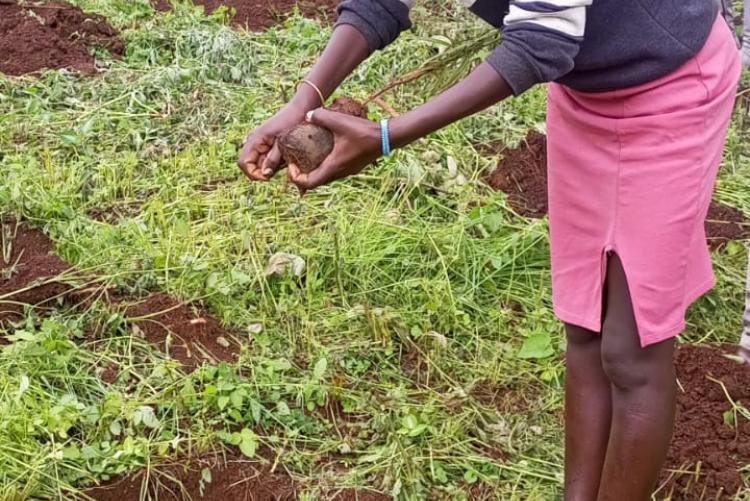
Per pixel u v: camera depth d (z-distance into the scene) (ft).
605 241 8.35
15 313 11.69
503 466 10.19
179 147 15.44
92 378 10.73
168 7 21.01
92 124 15.57
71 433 10.07
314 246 13.07
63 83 16.80
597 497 8.76
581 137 8.34
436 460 10.19
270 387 10.85
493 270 13.20
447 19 20.44
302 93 8.57
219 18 19.99
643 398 8.32
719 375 11.41
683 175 7.93
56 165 14.51
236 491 9.80
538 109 17.19
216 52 17.94
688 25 7.75
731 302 12.98
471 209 14.40
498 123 16.60
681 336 12.27
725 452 10.49
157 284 12.33
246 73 17.69
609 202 8.27
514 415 10.92
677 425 10.74
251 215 13.66
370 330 11.79
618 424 8.46
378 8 8.54
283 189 14.07
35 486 9.37
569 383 9.19
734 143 16.57
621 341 8.32
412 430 10.32
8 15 18.71
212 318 11.96
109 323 11.48
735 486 10.05
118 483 9.64
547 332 12.07
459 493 9.82
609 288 8.46
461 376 11.49
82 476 9.59
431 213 14.25
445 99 7.36
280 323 11.86
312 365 11.28
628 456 8.41
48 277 12.19
